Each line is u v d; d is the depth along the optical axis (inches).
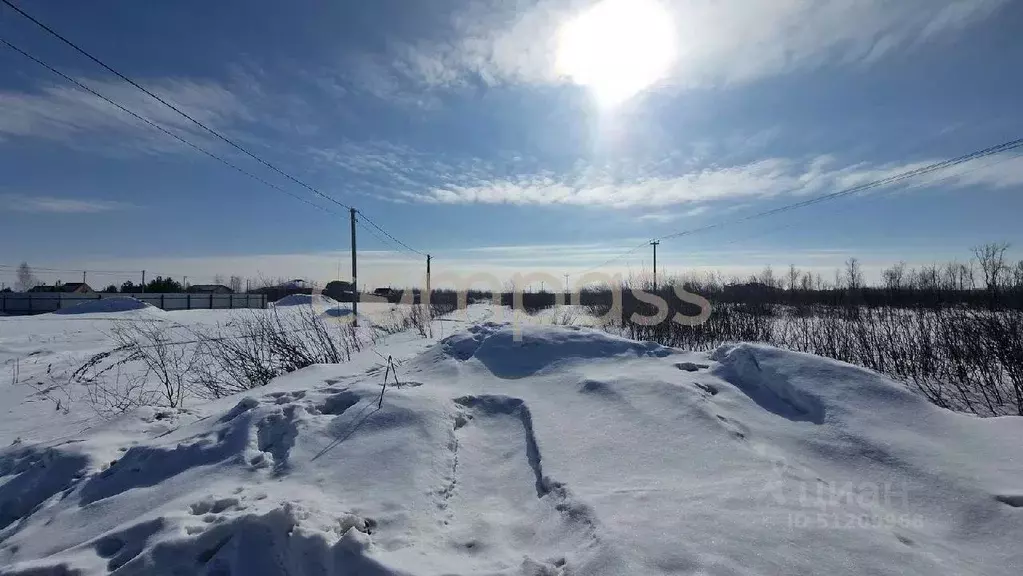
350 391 211.2
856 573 98.7
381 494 139.4
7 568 115.9
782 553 104.1
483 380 239.3
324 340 415.5
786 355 215.0
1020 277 677.9
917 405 176.4
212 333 553.0
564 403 201.8
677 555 103.0
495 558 113.7
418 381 240.4
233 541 111.0
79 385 366.3
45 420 289.4
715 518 116.9
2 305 1331.2
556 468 150.7
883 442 156.9
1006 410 262.1
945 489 132.6
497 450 175.9
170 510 129.8
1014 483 130.5
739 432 169.9
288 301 1148.5
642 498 128.6
